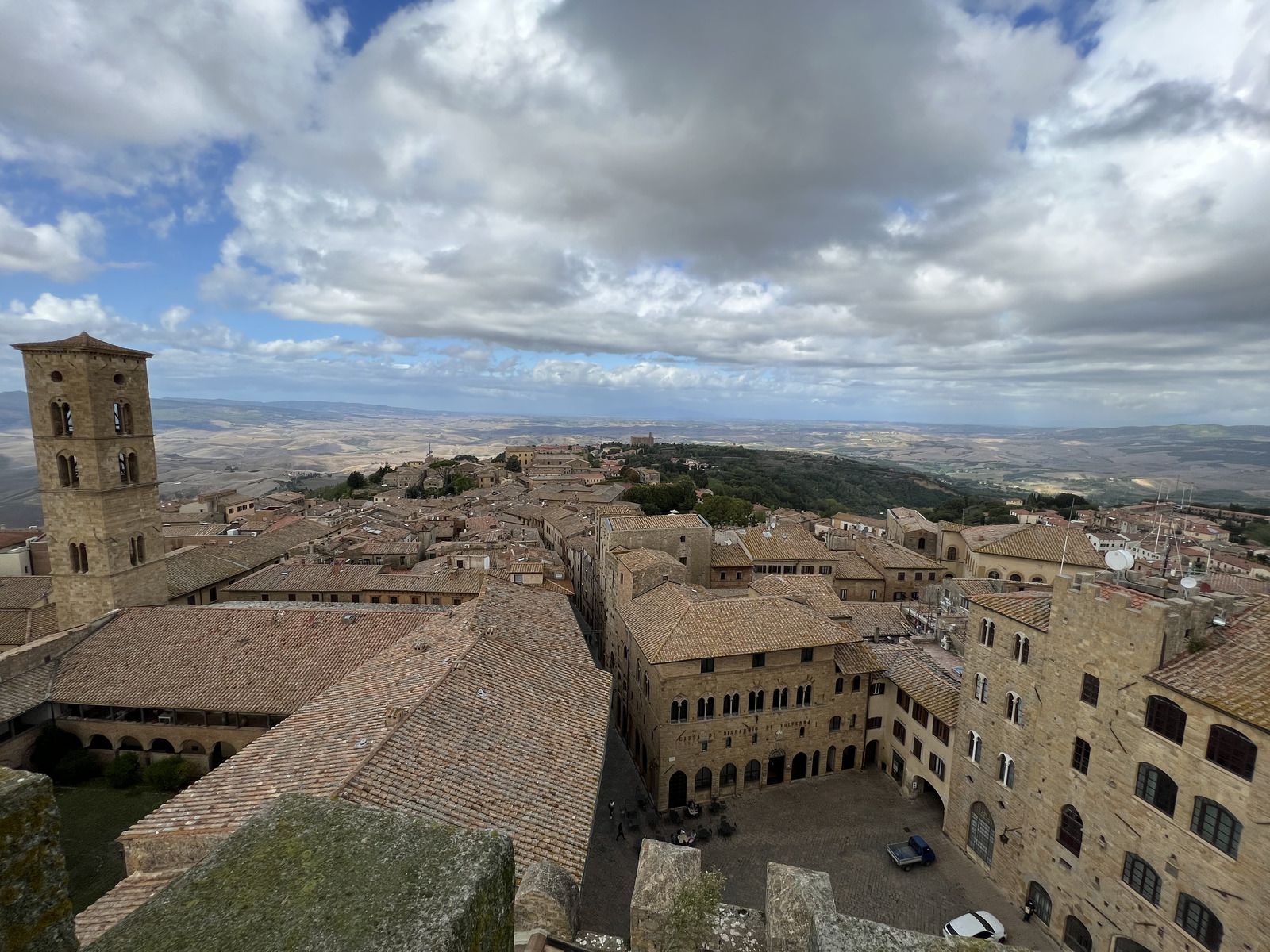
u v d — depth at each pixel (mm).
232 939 5562
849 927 9398
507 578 81312
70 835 43750
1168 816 31297
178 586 75812
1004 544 87250
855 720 57969
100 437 57906
